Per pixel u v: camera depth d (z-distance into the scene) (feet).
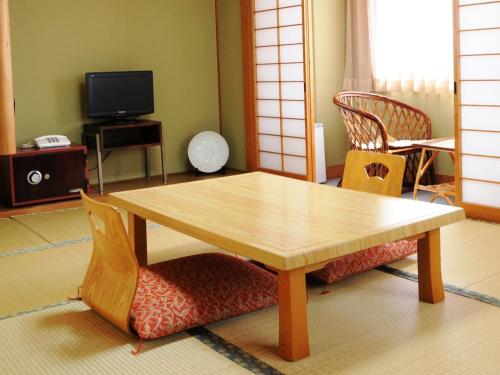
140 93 19.51
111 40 19.72
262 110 20.68
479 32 13.92
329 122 21.01
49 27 18.60
